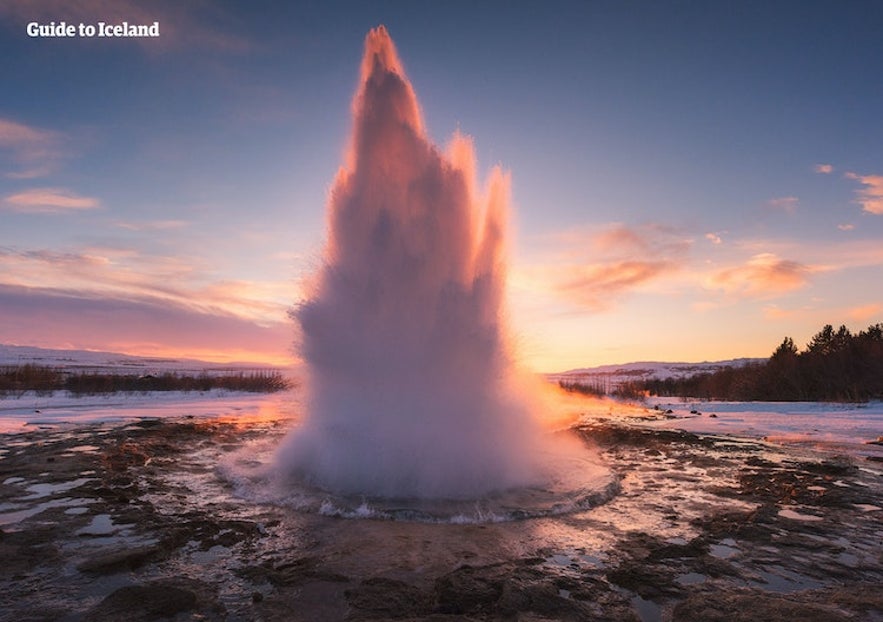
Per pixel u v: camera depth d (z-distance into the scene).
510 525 7.94
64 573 5.76
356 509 8.45
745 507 9.09
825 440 18.53
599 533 7.55
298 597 5.30
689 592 5.48
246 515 8.23
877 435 20.11
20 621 4.65
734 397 51.75
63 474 10.84
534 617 4.89
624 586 5.66
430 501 9.05
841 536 7.43
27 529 7.21
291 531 7.50
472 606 5.11
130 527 7.37
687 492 10.30
